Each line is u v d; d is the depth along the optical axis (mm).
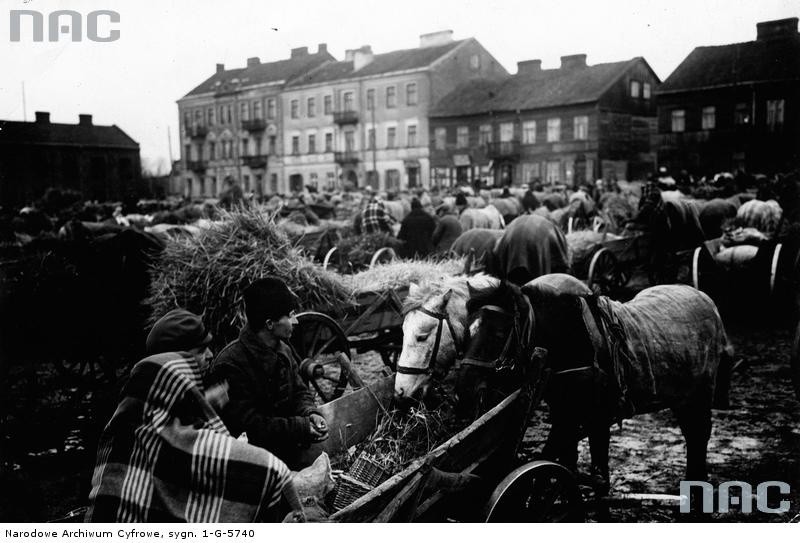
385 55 60719
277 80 64375
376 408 4898
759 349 9805
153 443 3057
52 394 7414
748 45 41062
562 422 4570
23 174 51562
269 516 3105
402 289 7957
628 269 13312
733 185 20859
